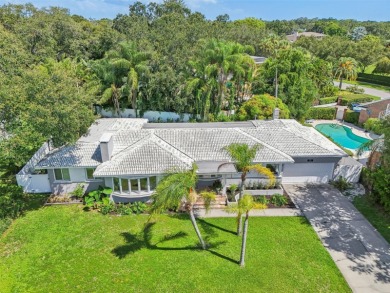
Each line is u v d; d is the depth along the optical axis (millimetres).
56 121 22250
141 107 47469
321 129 47062
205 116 44062
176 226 23375
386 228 23281
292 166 29406
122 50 44656
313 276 18641
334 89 62438
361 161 34906
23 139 21953
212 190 27250
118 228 23172
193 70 46469
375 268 19344
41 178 27406
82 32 63031
